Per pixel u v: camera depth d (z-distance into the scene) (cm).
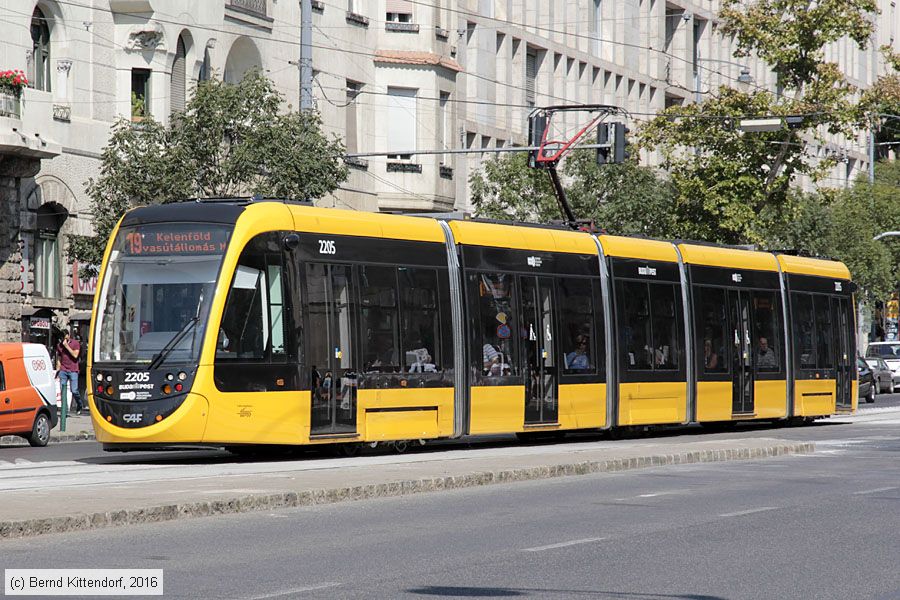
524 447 3534
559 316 3619
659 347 3978
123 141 4688
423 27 6781
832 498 2397
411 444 3509
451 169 6938
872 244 9412
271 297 2892
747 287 4400
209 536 1775
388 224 3178
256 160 4675
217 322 2812
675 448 3256
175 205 2948
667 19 10050
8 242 4569
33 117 4516
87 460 3002
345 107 6562
